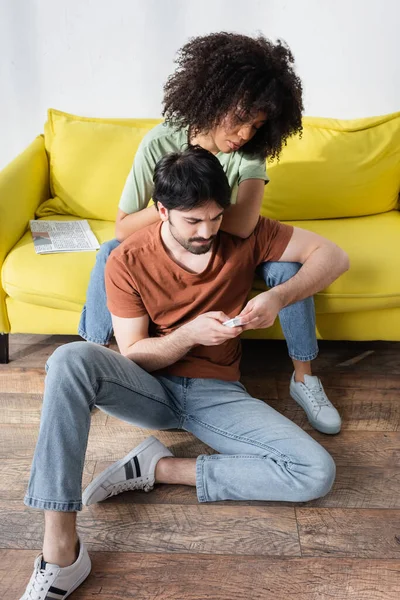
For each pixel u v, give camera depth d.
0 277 1.96
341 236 2.06
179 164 1.32
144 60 2.37
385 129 2.22
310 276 1.64
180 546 1.45
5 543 1.45
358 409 1.92
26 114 2.49
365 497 1.59
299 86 1.48
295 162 2.18
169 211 1.38
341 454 1.73
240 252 1.58
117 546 1.45
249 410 1.56
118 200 2.24
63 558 1.29
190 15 2.29
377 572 1.38
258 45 1.43
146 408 1.53
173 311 1.56
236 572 1.38
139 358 1.52
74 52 2.37
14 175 2.11
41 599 1.27
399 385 2.03
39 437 1.28
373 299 1.89
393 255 1.95
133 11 2.28
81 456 1.30
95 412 1.91
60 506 1.26
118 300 1.51
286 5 2.26
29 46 2.36
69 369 1.31
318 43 2.32
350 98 2.42
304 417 1.88
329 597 1.33
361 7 2.25
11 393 1.98
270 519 1.52
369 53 2.33
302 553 1.43
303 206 2.20
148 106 2.46
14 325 2.04
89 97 2.45
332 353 2.21
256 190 1.62
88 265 1.93
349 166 2.18
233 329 1.43
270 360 2.17
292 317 1.79
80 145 2.24
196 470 1.53
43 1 2.27
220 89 1.40
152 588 1.34
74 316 1.99
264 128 1.50
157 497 1.58
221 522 1.51
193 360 1.61
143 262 1.50
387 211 2.31
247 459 1.50
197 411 1.59
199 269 1.52
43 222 2.17
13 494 1.59
